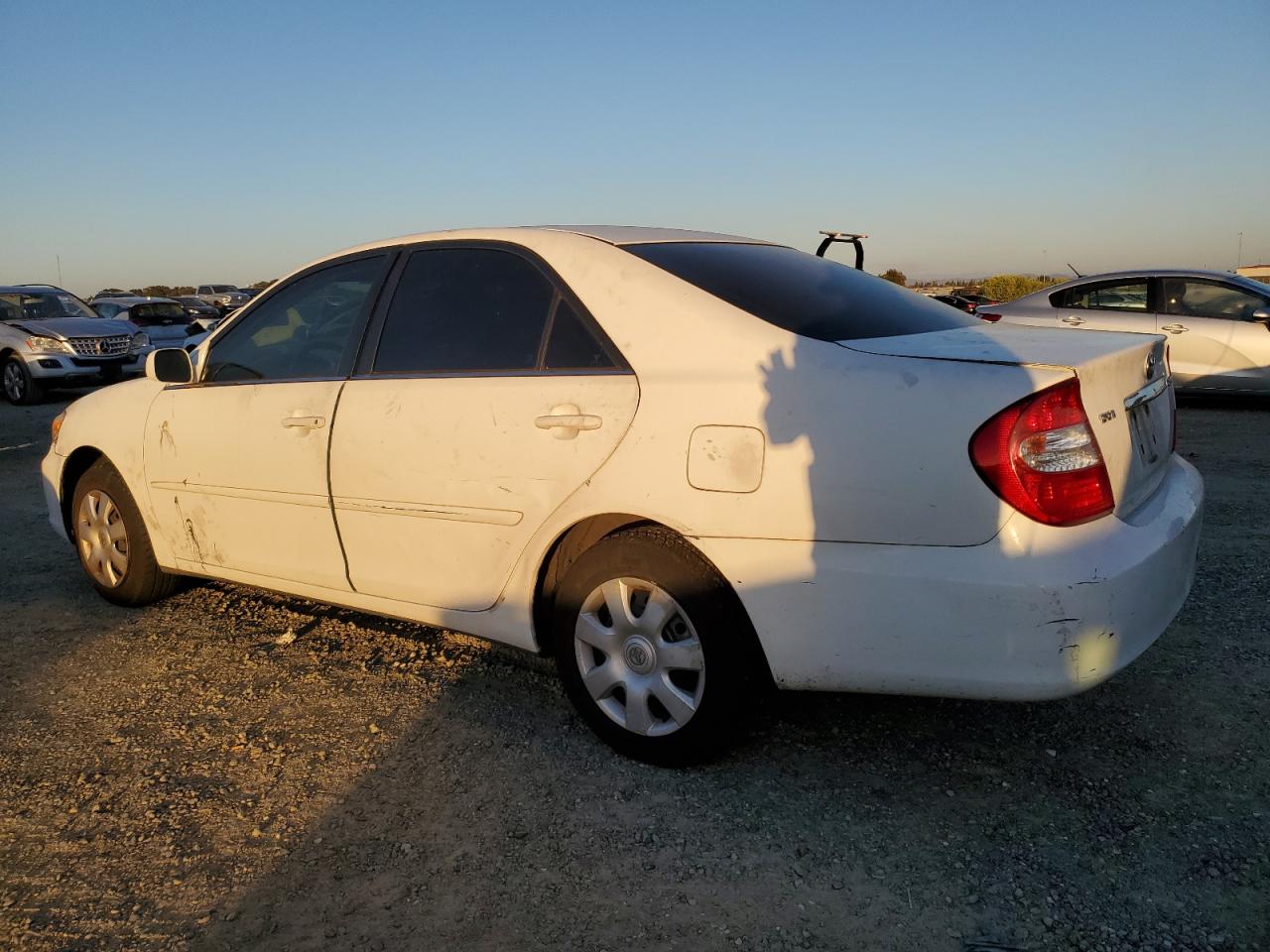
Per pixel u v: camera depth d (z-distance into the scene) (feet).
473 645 12.98
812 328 9.04
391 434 10.83
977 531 7.86
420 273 11.37
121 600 14.67
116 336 48.73
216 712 11.17
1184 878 7.75
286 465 11.91
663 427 8.98
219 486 12.78
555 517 9.66
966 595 7.88
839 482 8.25
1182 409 33.45
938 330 9.71
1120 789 9.02
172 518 13.61
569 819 8.80
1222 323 32.19
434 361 10.87
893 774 9.43
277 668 12.38
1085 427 7.94
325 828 8.79
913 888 7.74
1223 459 23.89
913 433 8.02
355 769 9.81
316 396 11.67
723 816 8.79
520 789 9.32
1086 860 8.02
